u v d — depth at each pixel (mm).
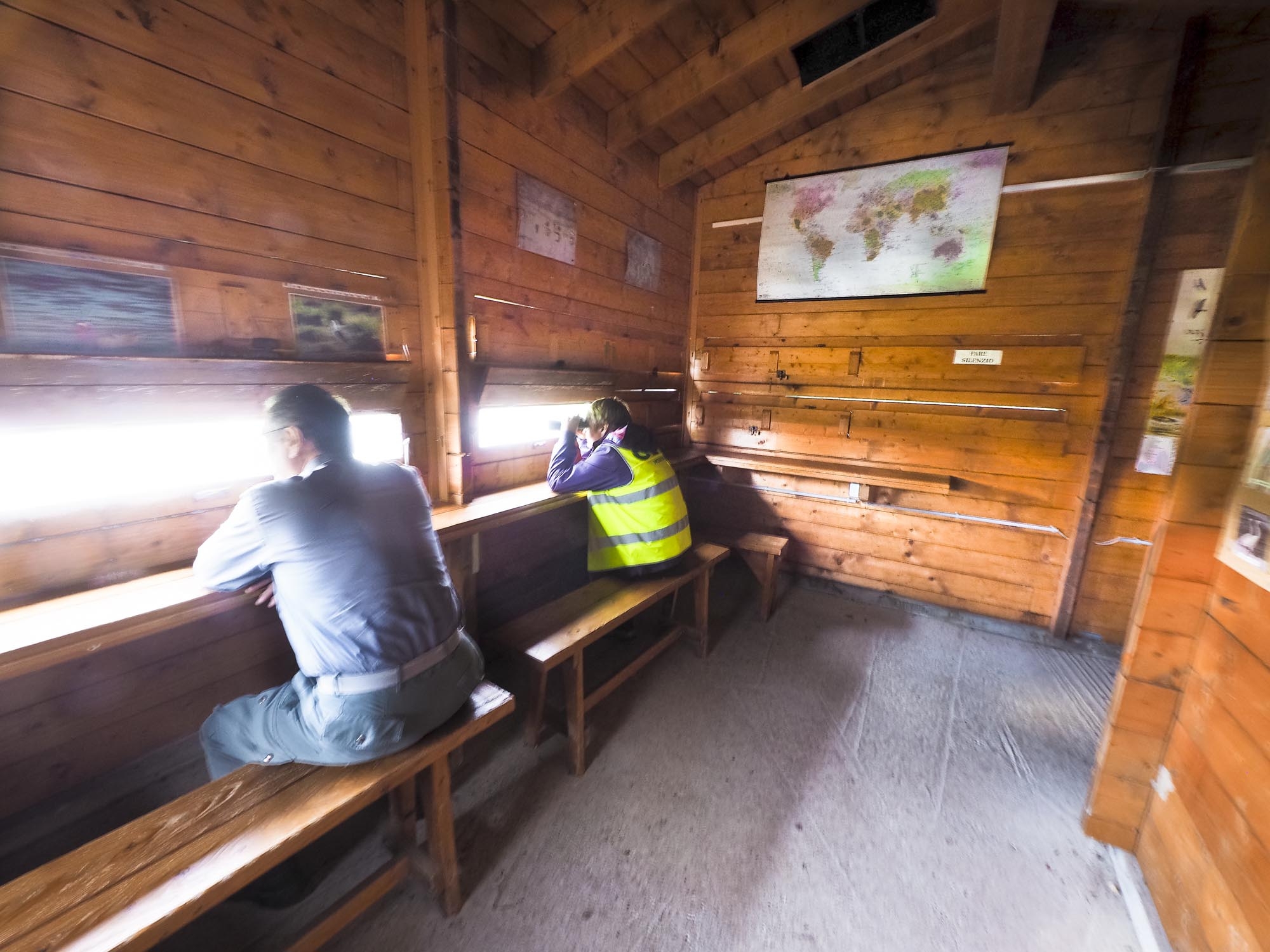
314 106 1584
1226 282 1285
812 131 3100
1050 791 1835
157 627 1175
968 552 3055
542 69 2236
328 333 1684
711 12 2246
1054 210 2631
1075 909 1426
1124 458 2623
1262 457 1211
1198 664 1386
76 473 1216
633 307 3111
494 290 2195
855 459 3279
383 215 1827
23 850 1305
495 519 1987
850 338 3180
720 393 3664
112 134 1199
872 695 2352
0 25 1045
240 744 1251
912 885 1482
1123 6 2270
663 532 2264
